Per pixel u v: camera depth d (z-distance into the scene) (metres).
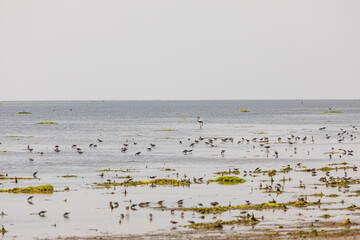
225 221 91.06
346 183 128.00
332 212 97.62
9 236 84.31
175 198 112.19
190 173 149.38
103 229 87.50
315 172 143.12
